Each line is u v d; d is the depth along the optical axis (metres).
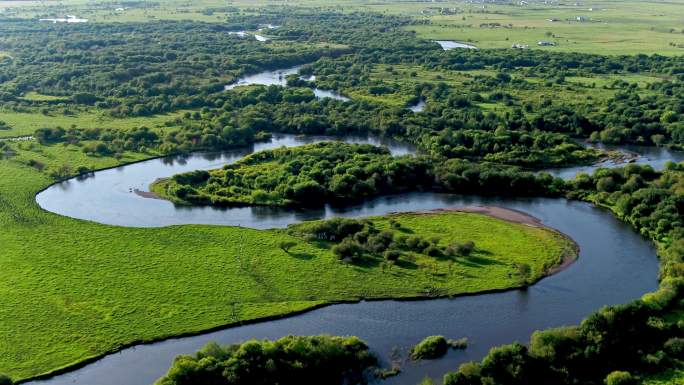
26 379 99.50
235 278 127.81
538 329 111.69
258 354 97.75
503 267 131.62
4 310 116.19
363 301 120.50
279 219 159.75
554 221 155.75
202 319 114.56
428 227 151.00
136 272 130.12
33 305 117.94
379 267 131.50
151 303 119.19
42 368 101.75
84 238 145.75
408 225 152.12
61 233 148.50
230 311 117.00
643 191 157.62
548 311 117.12
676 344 101.38
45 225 152.88
